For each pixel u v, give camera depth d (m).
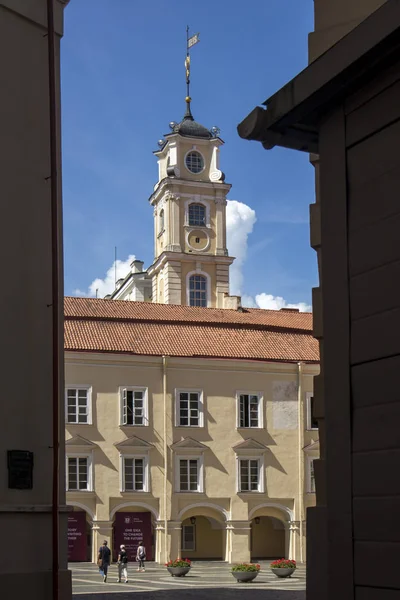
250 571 39.16
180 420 50.78
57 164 18.22
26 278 17.25
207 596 31.72
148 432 49.97
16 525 16.03
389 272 11.11
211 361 51.50
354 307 11.63
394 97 11.23
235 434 51.47
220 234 79.88
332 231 12.12
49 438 17.03
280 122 12.77
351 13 13.41
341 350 11.75
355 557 11.21
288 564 41.66
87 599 30.33
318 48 13.67
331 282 12.04
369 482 11.12
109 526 48.50
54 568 16.31
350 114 12.01
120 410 49.69
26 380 16.86
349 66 11.43
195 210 79.94
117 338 51.22
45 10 18.44
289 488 51.84
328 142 12.33
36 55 18.22
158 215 81.69
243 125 13.12
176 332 53.31
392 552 10.66
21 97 17.77
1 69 17.48
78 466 48.62
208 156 81.06
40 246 17.61
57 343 17.38
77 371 49.31
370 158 11.60
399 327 10.88
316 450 52.44
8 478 16.14
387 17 10.76
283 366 52.72
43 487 16.70
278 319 58.34
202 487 50.41
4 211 17.09
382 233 11.27
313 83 12.02
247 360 52.09
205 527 53.72
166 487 49.69
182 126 81.06
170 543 49.22
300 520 51.62
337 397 11.73
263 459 51.59
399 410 10.78
